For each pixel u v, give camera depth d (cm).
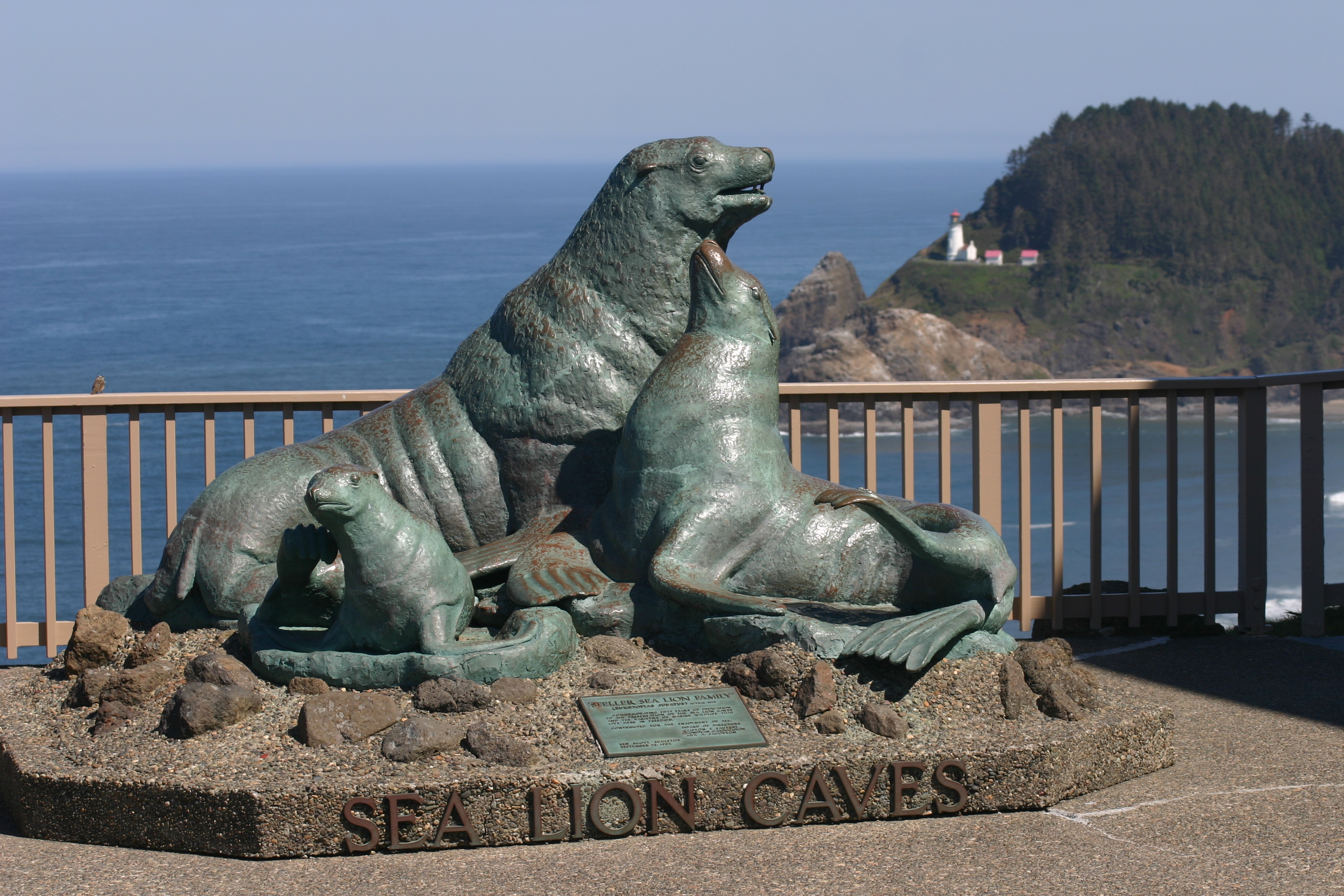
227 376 9362
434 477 546
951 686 449
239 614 512
